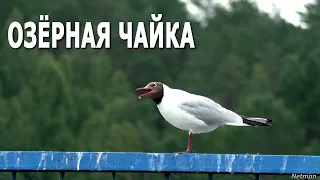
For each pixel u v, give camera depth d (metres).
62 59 62.09
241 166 10.72
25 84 53.91
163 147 50.75
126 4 83.25
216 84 73.12
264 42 79.62
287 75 64.50
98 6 80.06
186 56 81.00
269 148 52.19
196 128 13.10
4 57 55.78
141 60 78.06
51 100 51.78
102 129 49.12
